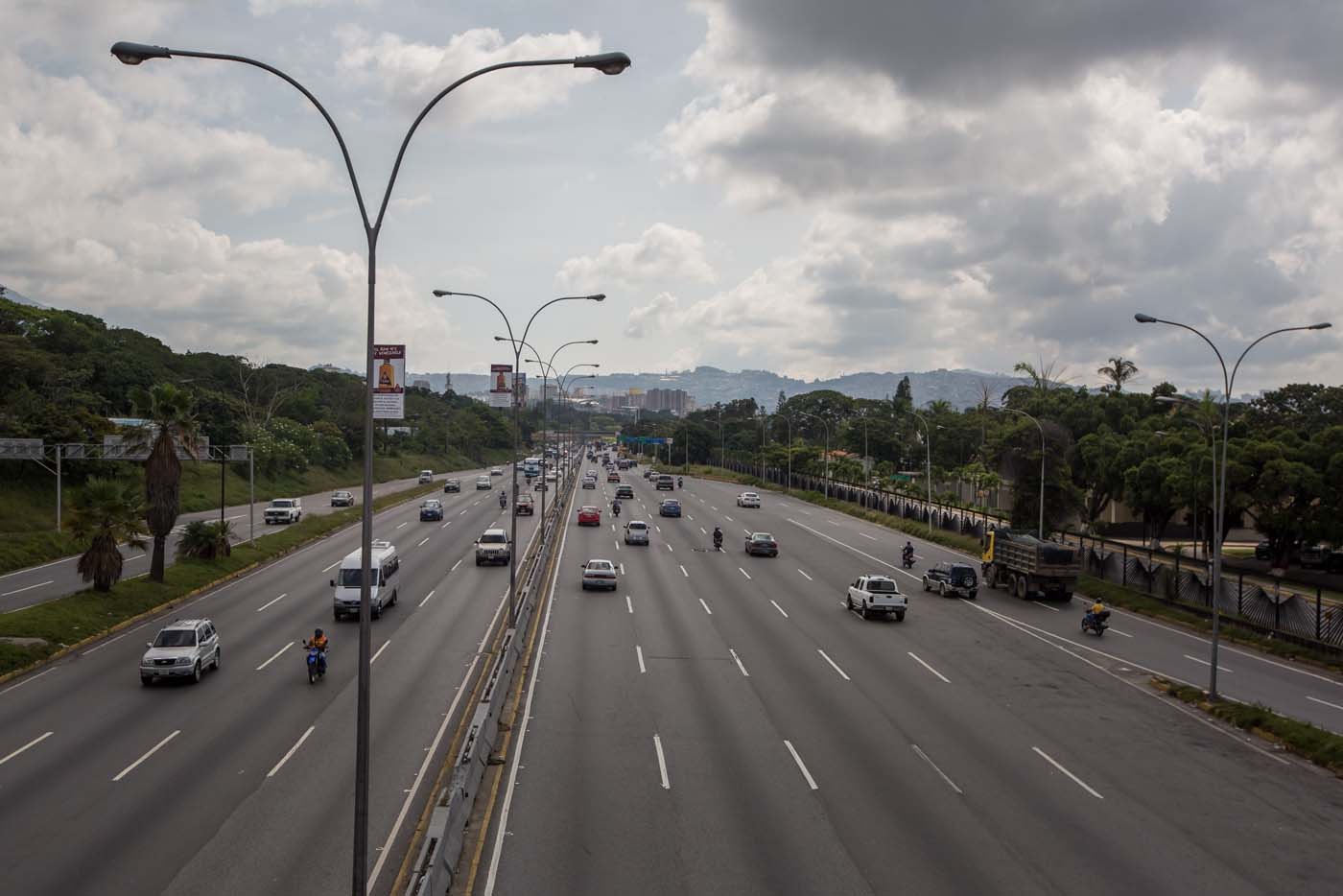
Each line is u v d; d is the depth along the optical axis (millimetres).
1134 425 82875
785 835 18000
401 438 158125
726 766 21922
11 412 67062
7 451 56844
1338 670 33781
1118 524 83625
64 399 75938
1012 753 23562
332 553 59906
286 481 106625
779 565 57875
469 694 27672
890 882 16047
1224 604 42125
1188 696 29281
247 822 18094
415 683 28719
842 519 87562
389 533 70188
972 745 24078
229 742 22969
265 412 125250
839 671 31969
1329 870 17062
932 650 35688
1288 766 23266
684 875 16188
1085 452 76062
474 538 67125
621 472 157250
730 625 39250
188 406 44750
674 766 21844
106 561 39562
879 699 28375
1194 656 35969
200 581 46062
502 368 67062
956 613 43969
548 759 22188
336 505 89000
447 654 32594
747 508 94875
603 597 45062
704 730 24734
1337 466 53906
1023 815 19328
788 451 125500
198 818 18250
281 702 26500
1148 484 64938
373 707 26062
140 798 19281
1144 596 47125
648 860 16781
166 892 15188
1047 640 38312
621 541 66562
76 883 15477
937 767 22266
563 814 18812
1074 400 89000
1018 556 49156
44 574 48375
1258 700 29406
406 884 15586
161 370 101688
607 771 21422
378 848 17016
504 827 18141
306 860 16469
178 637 29188
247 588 46500
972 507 85312
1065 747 24219
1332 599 49031
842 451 157125
